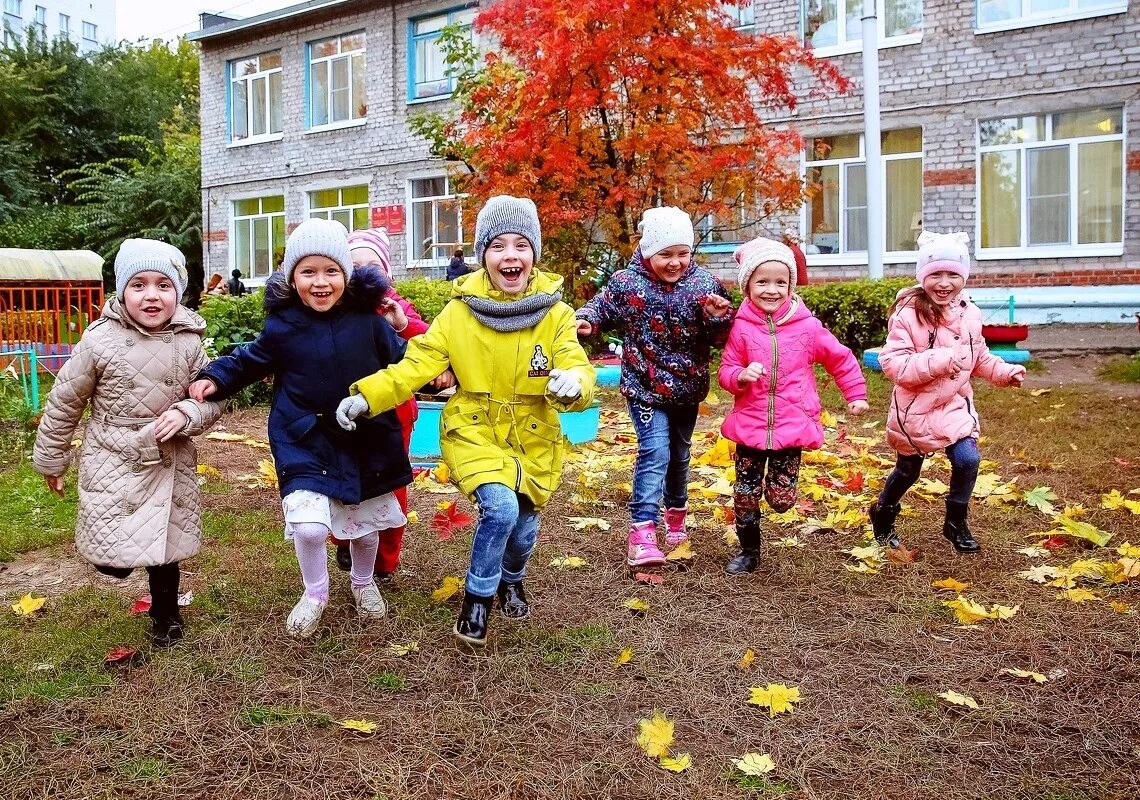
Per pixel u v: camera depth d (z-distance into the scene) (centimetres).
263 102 2341
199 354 354
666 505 466
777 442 426
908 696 312
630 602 390
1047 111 1473
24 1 5184
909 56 1566
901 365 438
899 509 475
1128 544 450
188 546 346
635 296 434
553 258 1223
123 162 3516
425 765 268
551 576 427
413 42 2091
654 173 1069
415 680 321
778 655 344
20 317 977
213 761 269
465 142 1145
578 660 338
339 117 2219
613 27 1027
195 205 2922
